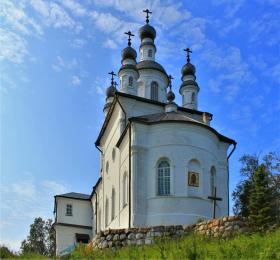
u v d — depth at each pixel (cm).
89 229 5353
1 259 1814
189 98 4956
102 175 4594
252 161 4862
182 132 3441
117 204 3772
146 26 4994
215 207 3294
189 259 1514
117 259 1722
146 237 2270
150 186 3356
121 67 4481
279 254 1473
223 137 3856
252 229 2144
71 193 5581
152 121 3484
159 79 4769
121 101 3956
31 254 2028
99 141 4769
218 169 3753
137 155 3394
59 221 5284
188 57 5172
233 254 1544
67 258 1978
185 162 3378
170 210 3256
